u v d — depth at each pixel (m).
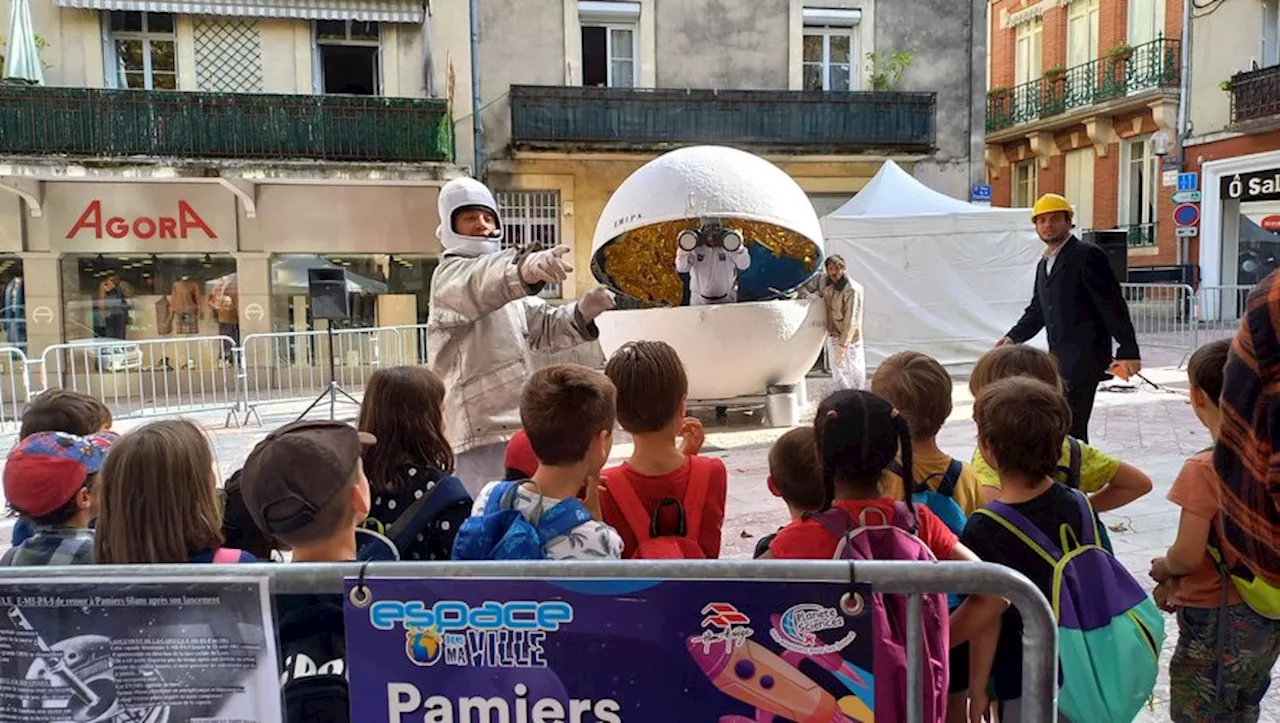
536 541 2.13
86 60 14.29
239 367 11.52
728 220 8.93
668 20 16.27
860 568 1.62
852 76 17.17
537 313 3.70
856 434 2.11
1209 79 20.64
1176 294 14.38
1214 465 1.95
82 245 14.24
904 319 12.53
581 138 15.58
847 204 13.73
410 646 1.68
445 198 3.58
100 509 2.09
